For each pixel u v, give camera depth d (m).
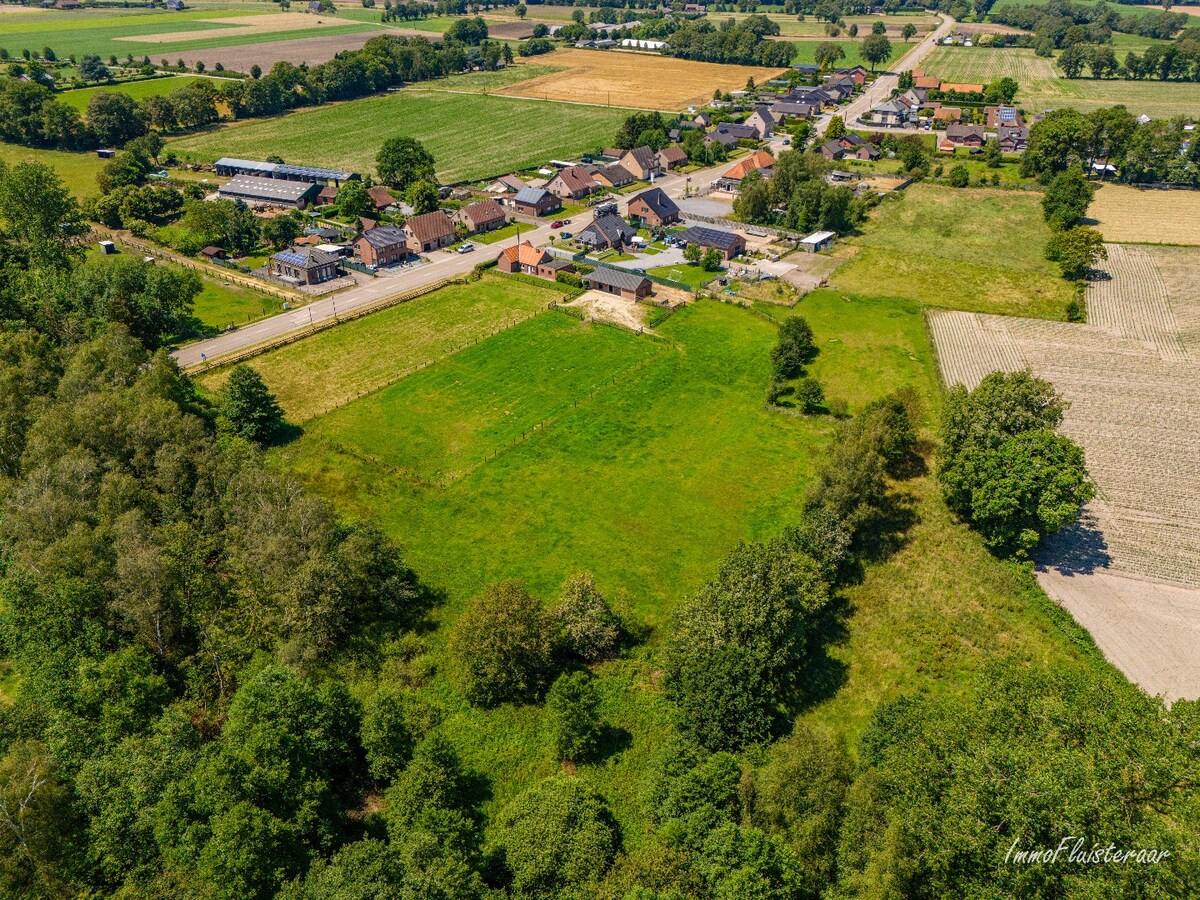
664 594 79.94
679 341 128.88
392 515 90.06
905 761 52.22
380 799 59.25
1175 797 46.19
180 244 160.12
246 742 54.94
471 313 138.50
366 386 115.06
